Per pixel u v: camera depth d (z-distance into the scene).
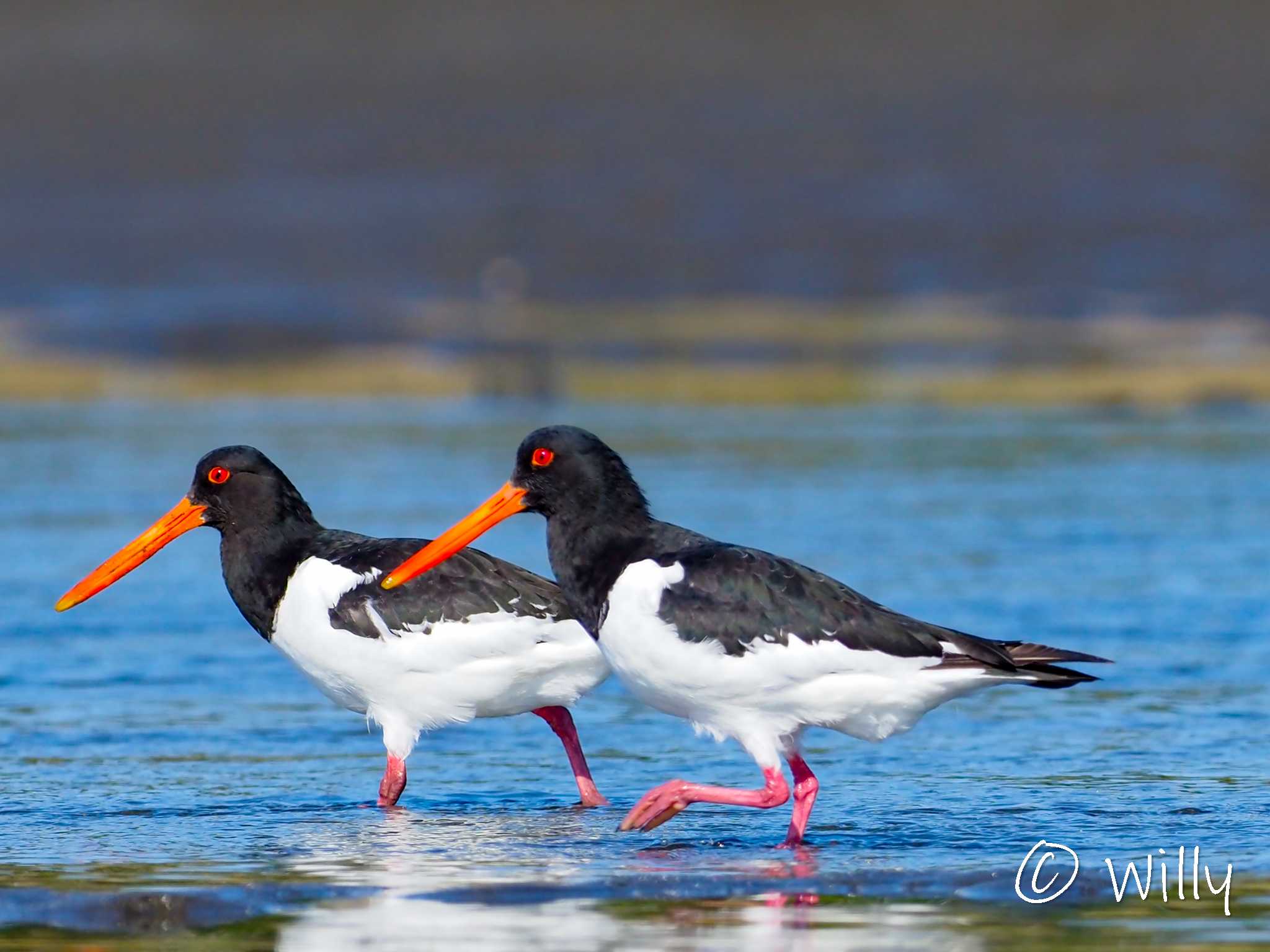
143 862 7.98
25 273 43.38
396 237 47.62
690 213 49.38
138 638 13.37
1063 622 13.47
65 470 21.00
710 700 8.38
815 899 7.34
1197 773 9.58
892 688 8.20
